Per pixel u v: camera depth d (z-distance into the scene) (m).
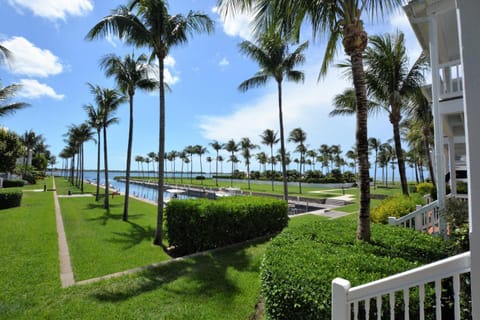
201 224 5.98
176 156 65.56
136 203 15.98
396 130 8.92
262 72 11.89
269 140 33.25
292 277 2.22
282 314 2.18
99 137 17.00
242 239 6.66
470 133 1.33
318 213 11.80
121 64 9.88
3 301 3.46
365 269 2.38
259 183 48.25
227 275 4.32
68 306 3.34
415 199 7.40
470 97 1.34
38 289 3.85
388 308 1.81
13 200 12.84
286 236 3.76
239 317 3.10
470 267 1.32
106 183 13.65
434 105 5.12
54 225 8.59
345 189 32.59
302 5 3.76
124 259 5.38
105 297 3.60
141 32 6.79
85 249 6.07
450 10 4.98
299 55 10.99
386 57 8.39
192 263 4.93
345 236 3.76
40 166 46.22
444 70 5.30
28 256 5.33
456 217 3.72
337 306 1.75
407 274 1.56
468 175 1.35
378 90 8.89
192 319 3.04
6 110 13.42
